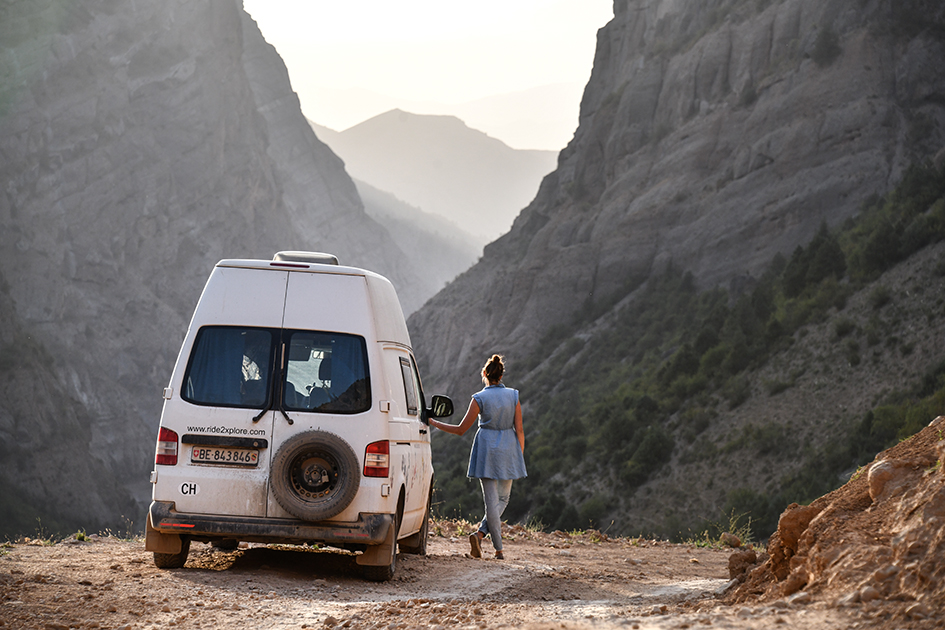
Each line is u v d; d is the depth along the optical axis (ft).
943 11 352.69
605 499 208.13
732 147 379.96
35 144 622.95
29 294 582.76
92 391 584.40
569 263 401.08
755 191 353.31
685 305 337.72
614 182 434.71
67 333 595.06
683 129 410.52
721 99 407.64
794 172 342.03
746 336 252.01
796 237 327.26
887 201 279.90
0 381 423.23
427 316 494.18
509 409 31.35
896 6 357.61
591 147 459.32
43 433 426.92
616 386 311.68
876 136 329.31
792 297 256.52
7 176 598.34
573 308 393.70
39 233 606.14
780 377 216.33
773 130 362.12
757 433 196.65
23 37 636.48
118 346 631.15
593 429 260.21
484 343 410.11
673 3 491.31
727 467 194.29
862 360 200.13
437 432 366.63
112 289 652.07
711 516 180.86
